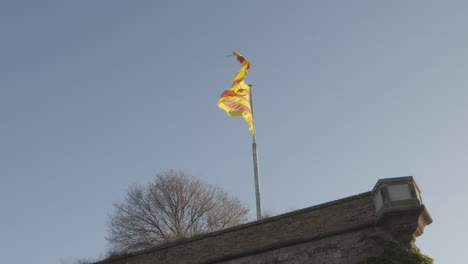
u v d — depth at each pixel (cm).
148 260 1969
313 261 1697
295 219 1778
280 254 1753
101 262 2044
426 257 1594
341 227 1694
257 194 2339
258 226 1827
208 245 1883
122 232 3575
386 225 1638
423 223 1673
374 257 1612
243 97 2600
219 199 3788
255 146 2488
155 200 3681
